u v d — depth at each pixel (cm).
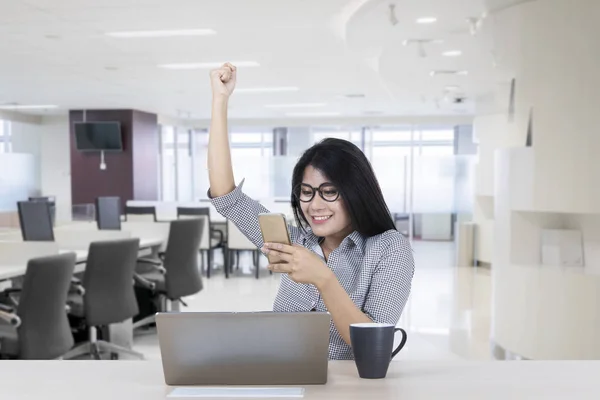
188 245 575
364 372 149
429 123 1470
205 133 1575
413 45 659
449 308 719
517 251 525
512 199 515
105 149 1309
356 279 183
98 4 532
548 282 481
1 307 367
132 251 473
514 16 506
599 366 159
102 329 514
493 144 998
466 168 1088
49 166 1497
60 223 715
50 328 382
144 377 152
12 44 689
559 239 516
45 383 147
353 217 181
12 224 850
